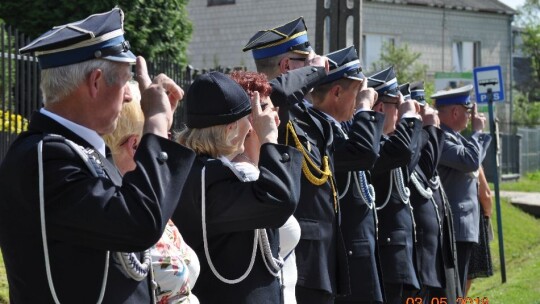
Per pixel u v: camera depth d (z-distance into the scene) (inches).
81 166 118.7
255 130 159.9
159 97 129.2
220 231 151.5
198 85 156.6
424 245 271.0
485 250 353.7
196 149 156.0
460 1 1332.4
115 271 122.0
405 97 281.4
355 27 392.8
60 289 117.6
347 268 204.1
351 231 218.8
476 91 487.8
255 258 155.1
